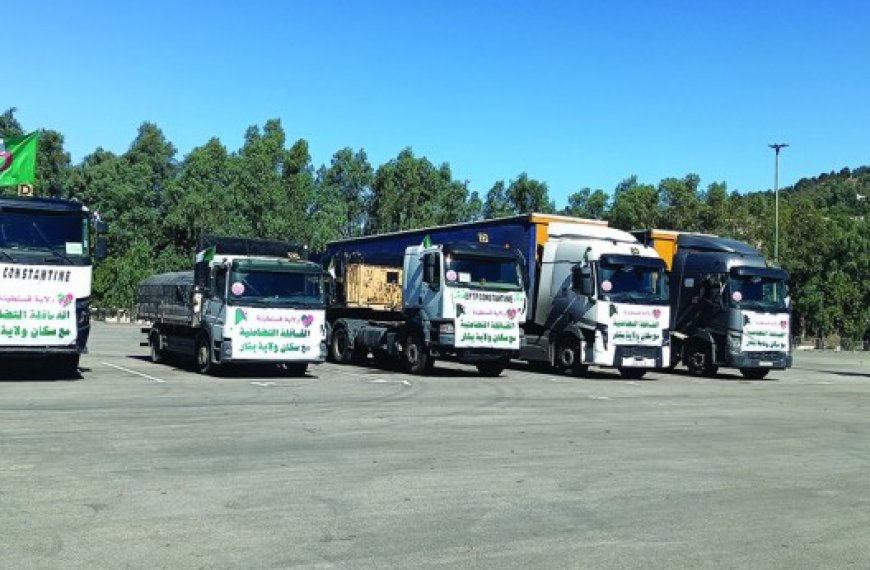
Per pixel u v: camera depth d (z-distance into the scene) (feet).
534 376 75.15
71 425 37.76
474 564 19.16
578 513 24.14
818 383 81.46
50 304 54.60
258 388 56.80
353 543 20.58
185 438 35.04
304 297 64.95
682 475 30.17
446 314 68.54
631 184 261.03
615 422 44.47
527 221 78.79
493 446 35.24
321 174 250.98
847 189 584.81
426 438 36.88
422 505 24.57
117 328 167.32
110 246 245.65
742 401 59.11
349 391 56.75
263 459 30.89
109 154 290.97
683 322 85.87
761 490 27.99
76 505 23.48
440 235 85.81
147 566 18.45
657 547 20.94
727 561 19.92
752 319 81.51
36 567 18.24
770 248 206.08
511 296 70.79
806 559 20.21
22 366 68.13
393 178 243.19
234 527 21.71
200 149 237.04
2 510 22.80
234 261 62.95
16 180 73.97
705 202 214.07
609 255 73.46
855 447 38.09
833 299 219.00
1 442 32.94
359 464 30.42
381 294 81.76
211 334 64.49
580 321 74.54
